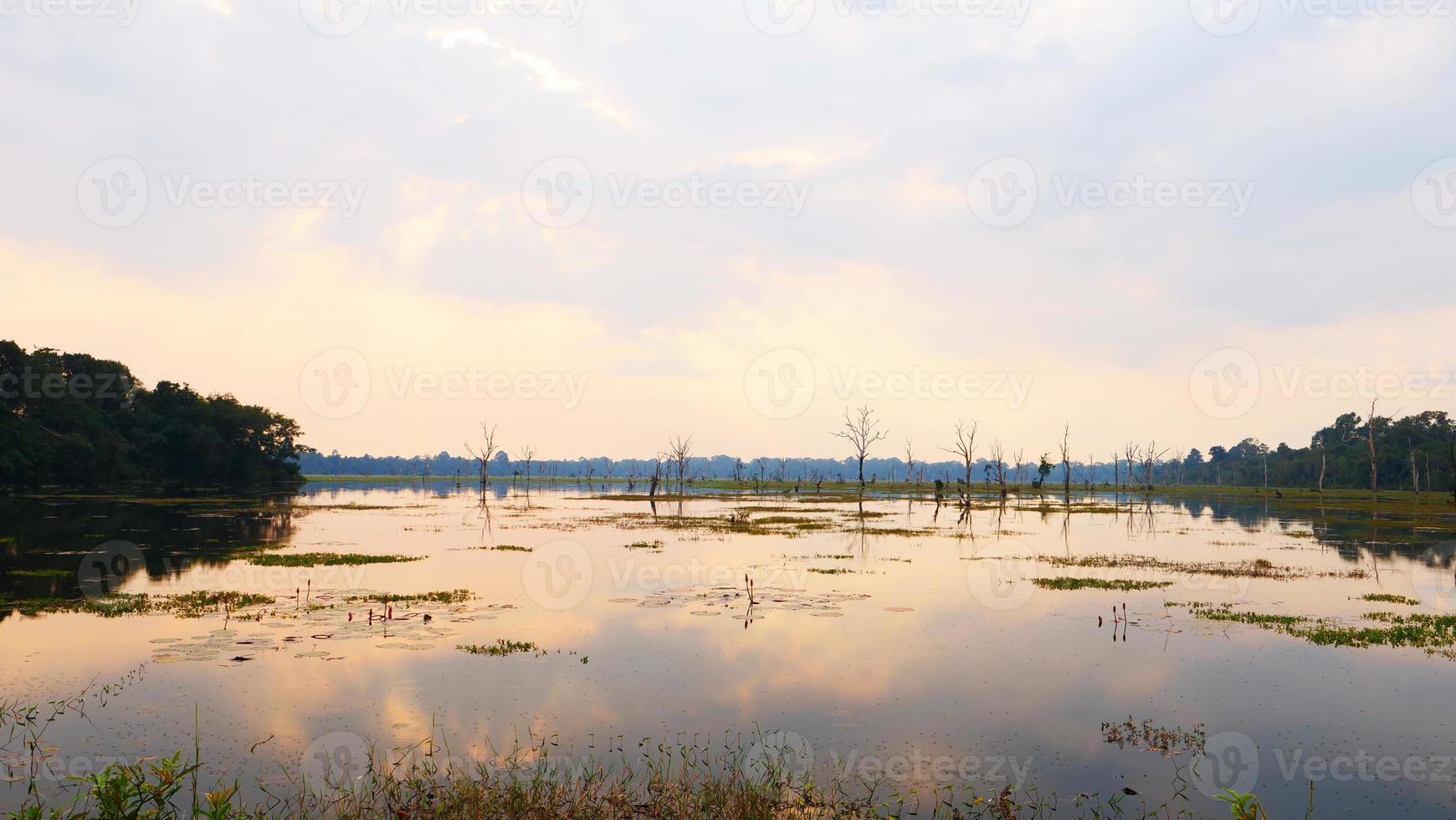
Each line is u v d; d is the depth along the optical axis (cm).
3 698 1275
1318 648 1677
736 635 1747
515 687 1349
